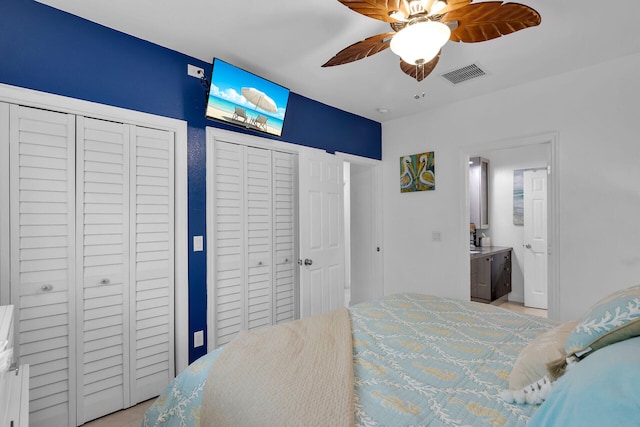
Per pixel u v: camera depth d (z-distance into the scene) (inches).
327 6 75.8
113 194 84.1
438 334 63.2
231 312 109.0
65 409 76.3
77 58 78.9
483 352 54.6
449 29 61.3
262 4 75.0
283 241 125.3
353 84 118.6
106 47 83.2
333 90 124.1
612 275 101.0
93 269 80.8
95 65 81.4
